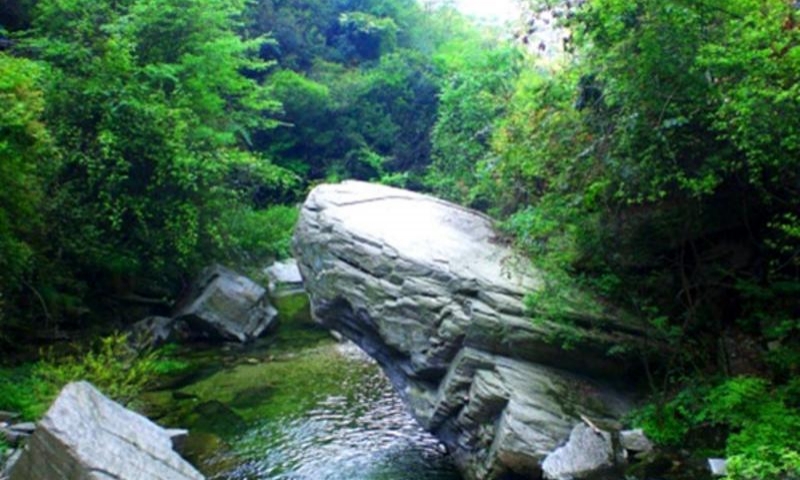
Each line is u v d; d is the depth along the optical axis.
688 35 6.94
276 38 30.95
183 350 14.80
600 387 8.62
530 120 9.51
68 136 14.09
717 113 6.81
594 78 7.95
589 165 7.89
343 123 29.34
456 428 8.84
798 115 6.35
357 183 13.09
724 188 8.45
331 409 11.14
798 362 7.92
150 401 11.31
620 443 7.43
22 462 6.00
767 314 8.69
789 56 6.28
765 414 7.07
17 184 10.59
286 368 13.58
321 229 11.15
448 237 10.52
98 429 6.51
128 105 14.48
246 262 20.33
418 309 9.27
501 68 15.41
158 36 16.91
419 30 37.62
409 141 29.92
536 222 8.49
